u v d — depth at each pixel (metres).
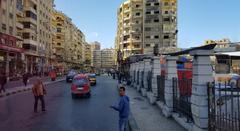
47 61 86.81
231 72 20.33
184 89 11.03
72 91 23.83
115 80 58.25
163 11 100.50
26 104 19.17
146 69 23.48
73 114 14.88
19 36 61.72
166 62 14.01
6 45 48.16
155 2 101.06
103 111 15.95
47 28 86.50
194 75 8.67
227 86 8.94
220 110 7.51
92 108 17.14
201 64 8.34
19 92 28.86
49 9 89.88
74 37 146.38
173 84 12.83
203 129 8.18
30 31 68.06
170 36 99.12
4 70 50.50
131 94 24.97
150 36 100.25
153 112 14.47
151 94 18.30
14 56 56.16
